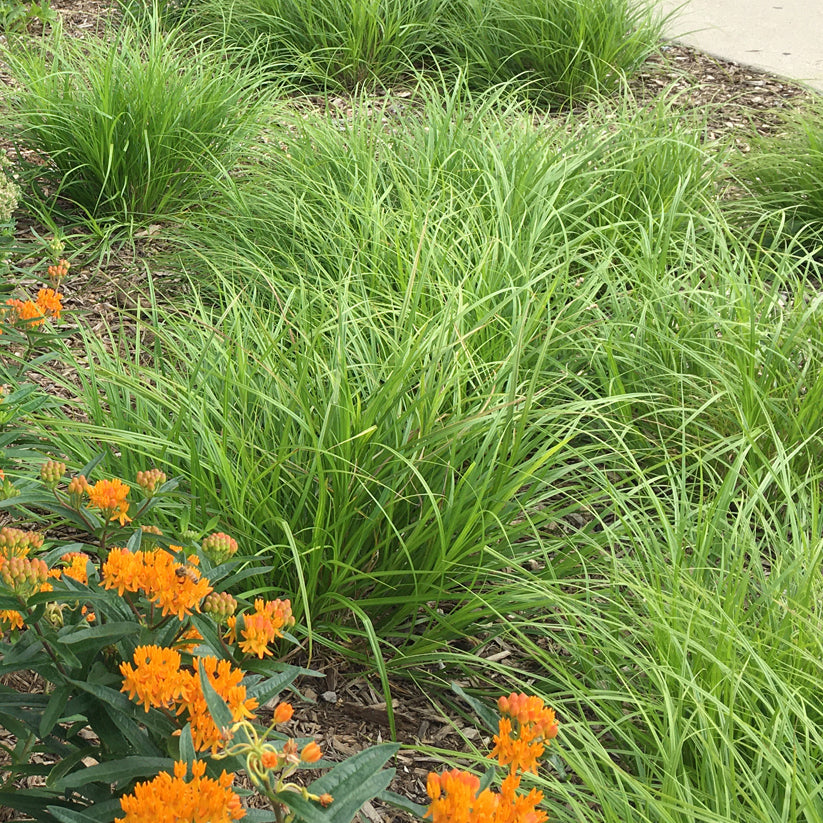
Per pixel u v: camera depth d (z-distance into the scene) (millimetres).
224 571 1935
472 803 1478
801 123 5555
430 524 2918
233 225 4605
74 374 3977
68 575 1846
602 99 6508
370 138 5129
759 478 3225
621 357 3760
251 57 6492
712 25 7754
